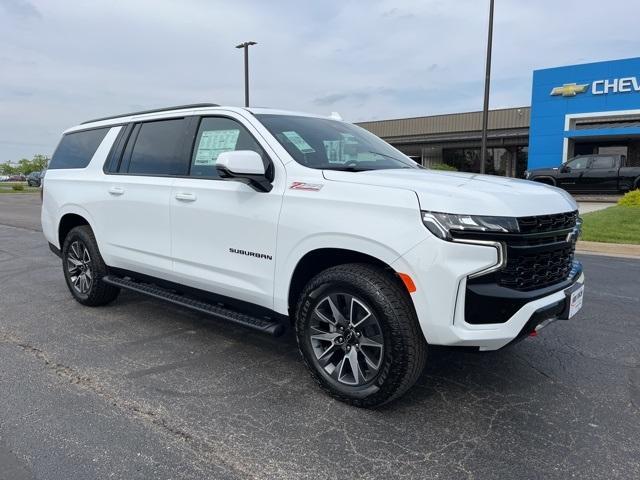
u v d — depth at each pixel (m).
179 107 4.51
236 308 3.96
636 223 11.77
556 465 2.68
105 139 5.19
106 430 2.99
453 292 2.80
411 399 3.41
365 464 2.68
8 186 54.25
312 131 4.00
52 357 4.09
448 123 34.25
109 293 5.36
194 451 2.79
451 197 2.87
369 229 3.02
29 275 7.15
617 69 24.05
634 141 26.20
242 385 3.60
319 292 3.29
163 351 4.23
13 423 3.06
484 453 2.78
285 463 2.68
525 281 2.94
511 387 3.61
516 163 33.62
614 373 3.86
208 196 3.92
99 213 4.99
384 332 3.02
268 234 3.52
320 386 3.42
